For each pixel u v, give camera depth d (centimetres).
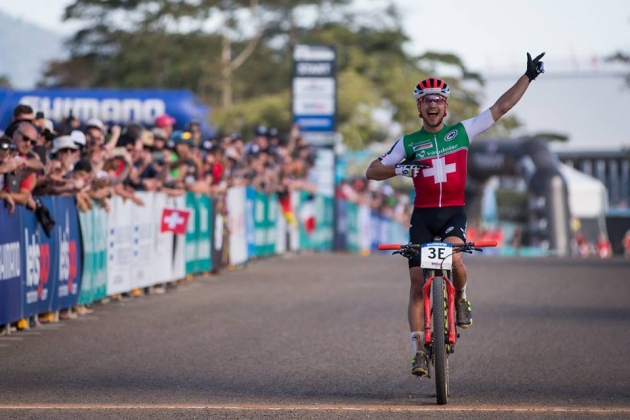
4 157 1672
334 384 1352
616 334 1809
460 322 1303
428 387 1339
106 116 4188
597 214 8181
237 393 1284
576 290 2553
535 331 1844
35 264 1811
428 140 1275
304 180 4156
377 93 8731
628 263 3519
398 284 2627
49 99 4141
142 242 2334
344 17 9062
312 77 4866
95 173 2125
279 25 8775
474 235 7106
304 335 1770
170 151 2572
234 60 8538
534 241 7262
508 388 1330
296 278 2772
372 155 8131
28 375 1394
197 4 8338
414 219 1288
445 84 1266
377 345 1669
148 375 1401
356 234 5356
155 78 8200
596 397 1271
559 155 9956
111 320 1938
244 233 3188
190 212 2589
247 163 3378
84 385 1327
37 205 1800
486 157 7694
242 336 1753
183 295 2356
